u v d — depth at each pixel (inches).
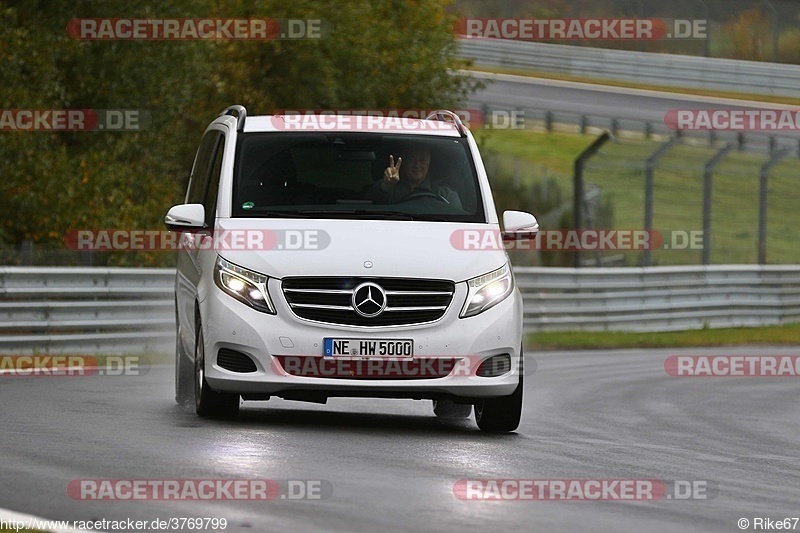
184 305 1109.7
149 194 2807.6
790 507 718.5
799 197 4478.3
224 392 972.6
